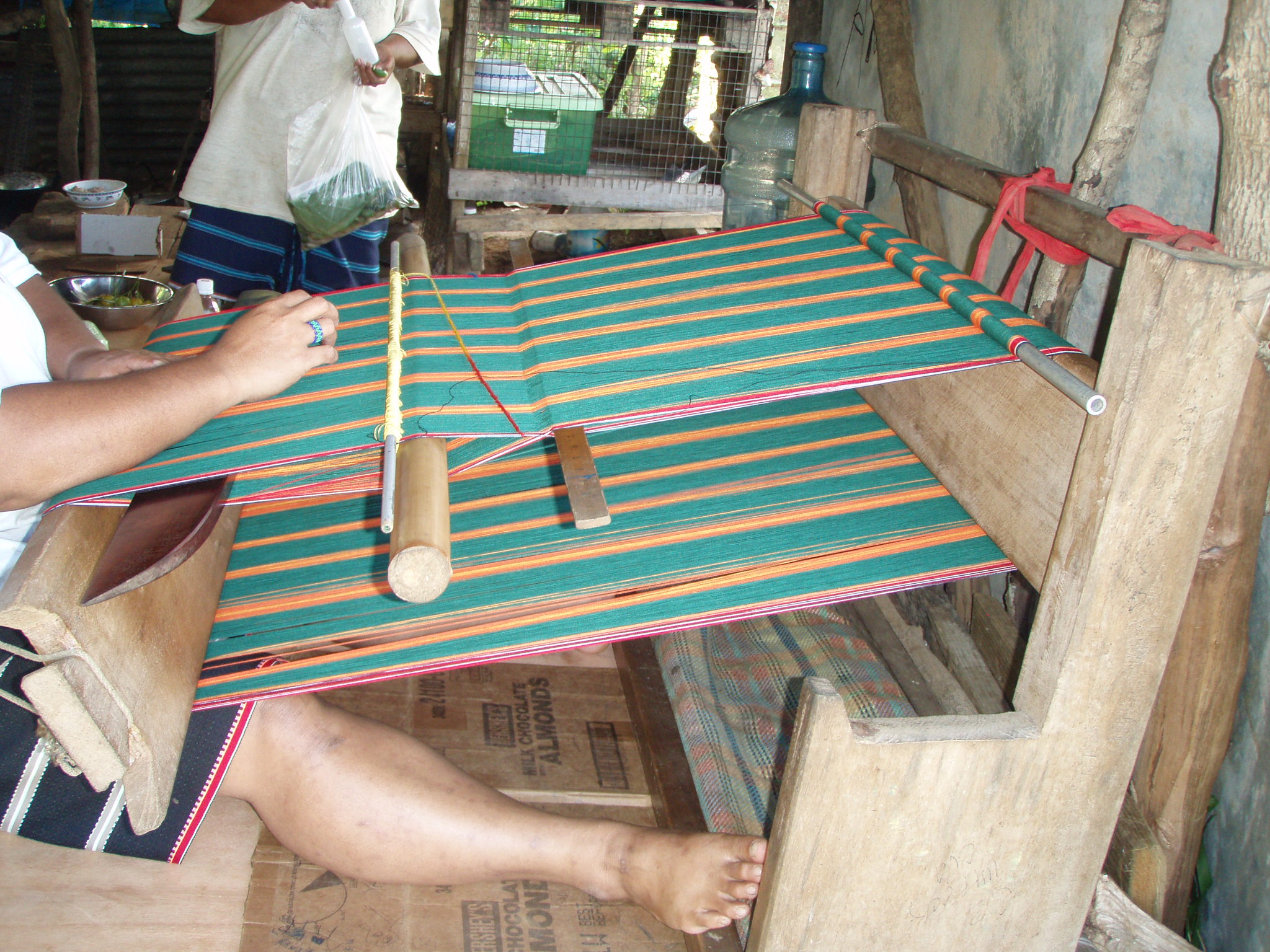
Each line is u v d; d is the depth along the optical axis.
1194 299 0.90
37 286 1.49
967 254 2.42
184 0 2.61
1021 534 1.18
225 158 2.65
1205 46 1.57
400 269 1.67
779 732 1.64
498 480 1.58
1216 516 1.30
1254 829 1.46
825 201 1.75
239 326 1.22
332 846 1.29
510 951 1.30
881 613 1.98
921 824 1.09
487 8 3.72
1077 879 1.18
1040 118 2.11
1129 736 1.09
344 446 1.15
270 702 1.28
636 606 1.23
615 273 1.60
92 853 1.35
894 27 2.54
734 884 1.23
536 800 1.54
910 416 1.52
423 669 1.18
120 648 1.02
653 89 4.83
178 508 1.09
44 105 5.91
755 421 1.67
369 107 2.65
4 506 1.05
